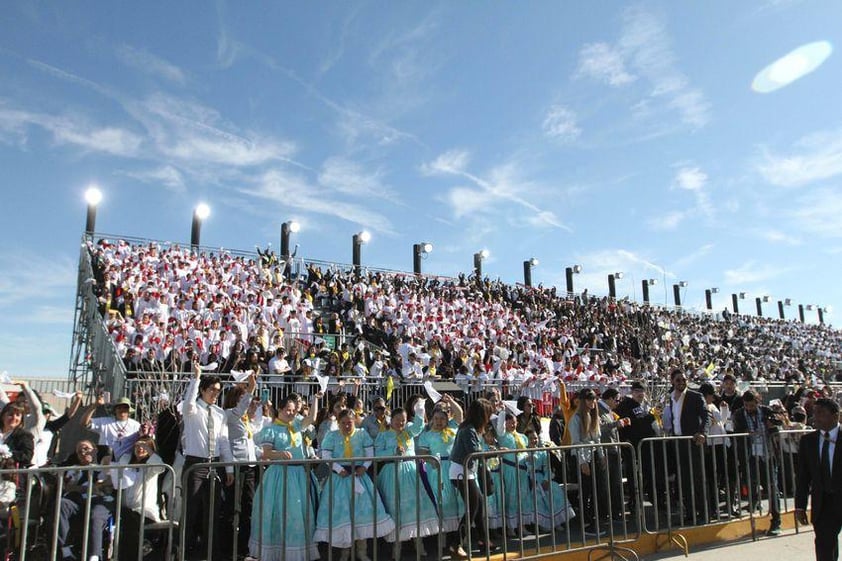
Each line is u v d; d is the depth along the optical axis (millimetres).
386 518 7258
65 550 6414
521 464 8781
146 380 13500
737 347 42781
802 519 6758
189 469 6117
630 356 32062
